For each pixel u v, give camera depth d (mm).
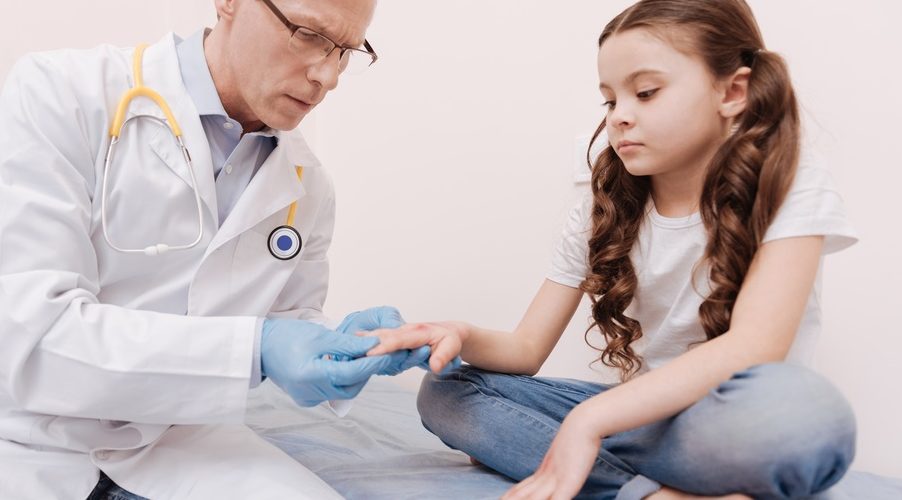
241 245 939
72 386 718
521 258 1540
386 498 787
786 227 772
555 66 1481
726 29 840
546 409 914
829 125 1138
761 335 705
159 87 903
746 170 812
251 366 750
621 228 982
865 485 935
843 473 589
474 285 1642
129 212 851
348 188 2021
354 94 2010
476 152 1647
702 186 862
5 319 709
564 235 1072
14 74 870
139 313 762
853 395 1106
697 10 828
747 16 885
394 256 1859
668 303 952
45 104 817
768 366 614
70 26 1702
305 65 843
